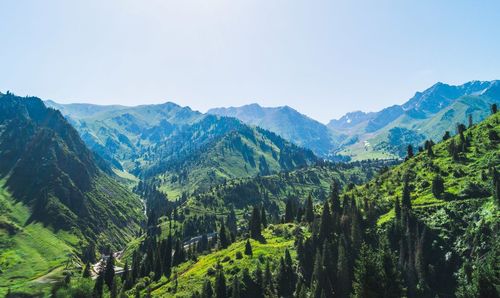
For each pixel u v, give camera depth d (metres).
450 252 136.00
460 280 125.81
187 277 166.50
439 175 182.75
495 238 127.50
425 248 138.38
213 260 181.25
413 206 164.62
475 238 133.75
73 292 190.25
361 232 150.38
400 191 192.88
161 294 157.12
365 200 180.50
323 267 132.88
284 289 137.50
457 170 183.12
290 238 188.00
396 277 94.38
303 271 144.88
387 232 150.88
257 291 136.12
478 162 185.25
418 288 126.50
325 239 142.38
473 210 149.00
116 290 178.38
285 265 141.88
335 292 130.62
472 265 127.06
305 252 149.00
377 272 91.56
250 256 165.38
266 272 137.75
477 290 87.50
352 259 137.75
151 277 197.75
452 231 143.88
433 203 163.12
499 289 85.12
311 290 129.62
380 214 171.00
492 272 88.69
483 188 158.50
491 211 141.38
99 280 191.50
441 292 127.44
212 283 148.00
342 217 162.12
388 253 97.38
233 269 152.12
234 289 128.62
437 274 132.12
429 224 150.38
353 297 103.62
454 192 164.50
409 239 141.88
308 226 193.38
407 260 137.75
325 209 161.12
